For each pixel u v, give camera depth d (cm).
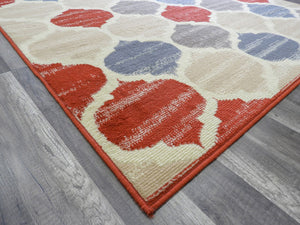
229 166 62
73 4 147
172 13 144
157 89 84
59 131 68
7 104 75
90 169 59
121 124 70
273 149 67
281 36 126
